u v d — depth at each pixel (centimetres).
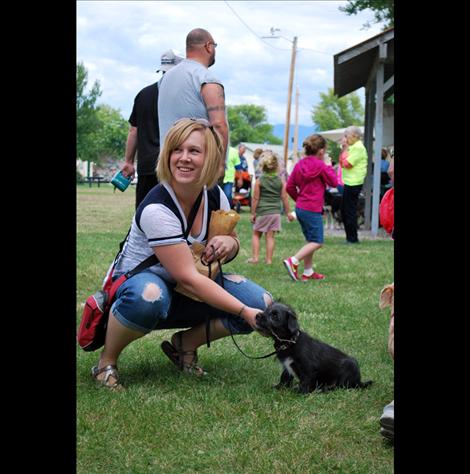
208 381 489
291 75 5066
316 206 978
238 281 494
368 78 2180
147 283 458
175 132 455
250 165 10306
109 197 3772
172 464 356
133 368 519
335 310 749
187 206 464
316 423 404
